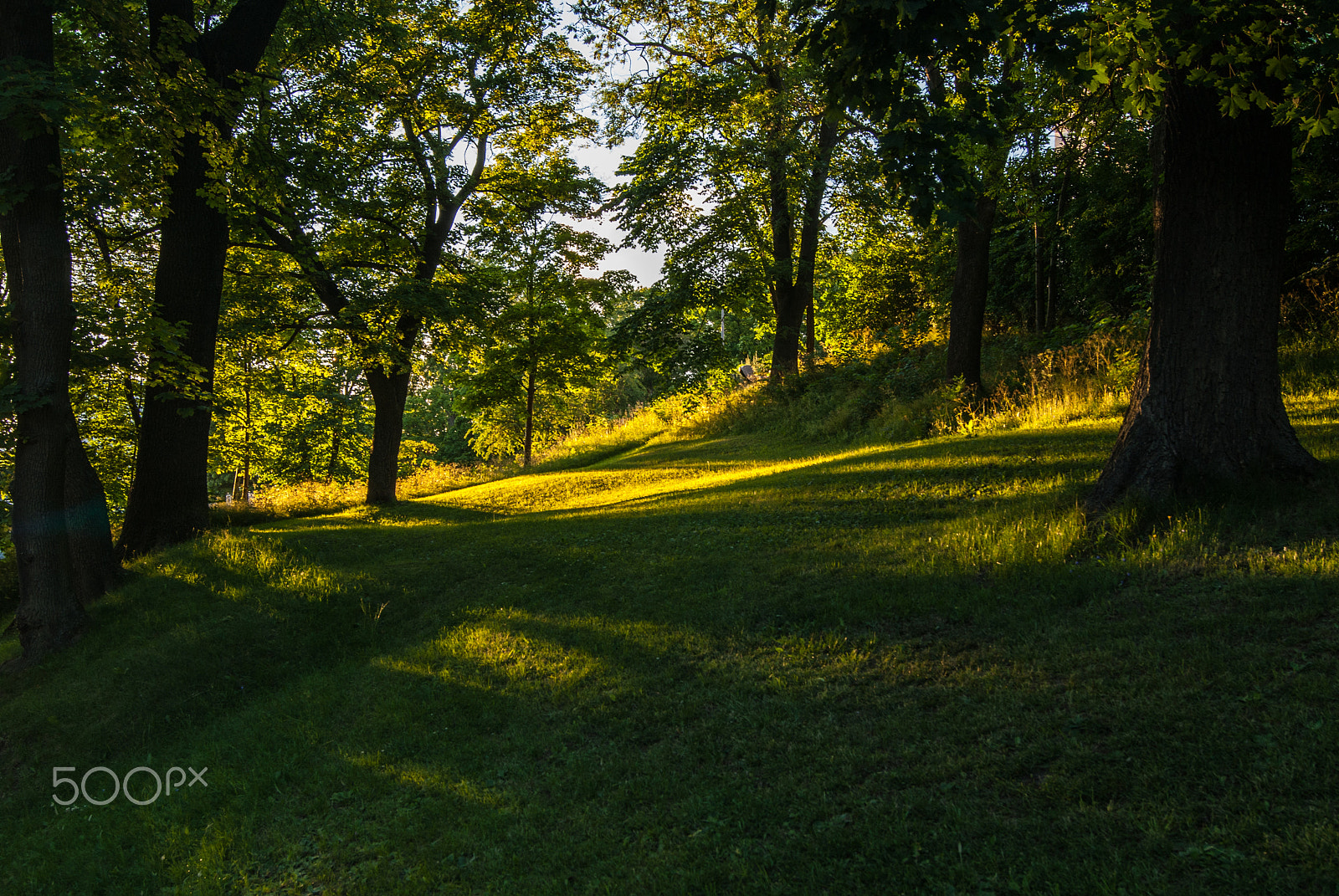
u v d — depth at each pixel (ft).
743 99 69.31
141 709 23.31
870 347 79.92
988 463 31.99
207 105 32.37
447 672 22.30
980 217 48.73
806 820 12.82
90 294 41.37
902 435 50.11
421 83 57.98
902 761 13.75
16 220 27.27
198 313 38.11
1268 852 9.82
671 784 14.84
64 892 16.14
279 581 31.09
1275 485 19.72
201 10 45.29
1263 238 20.45
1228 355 20.59
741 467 57.26
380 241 58.29
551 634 23.61
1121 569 18.78
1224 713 12.69
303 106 48.62
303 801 17.33
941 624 18.74
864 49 15.31
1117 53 16.16
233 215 38.83
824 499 32.81
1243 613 15.51
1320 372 34.24
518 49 60.39
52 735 22.79
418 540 40.06
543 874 13.03
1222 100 17.20
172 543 37.60
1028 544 21.36
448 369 101.96
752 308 86.28
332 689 22.98
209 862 15.57
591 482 62.39
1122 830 10.84
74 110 25.02
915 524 26.76
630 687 19.21
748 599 22.85
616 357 78.02
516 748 17.71
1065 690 14.65
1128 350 44.45
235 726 21.94
